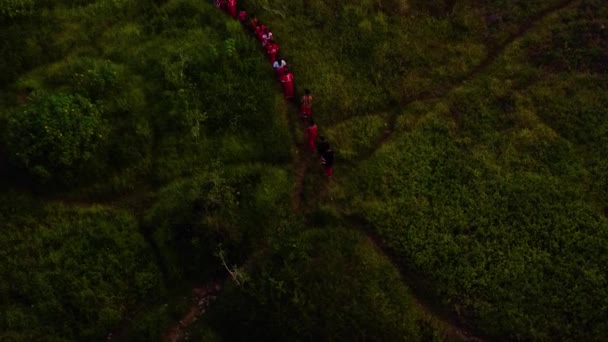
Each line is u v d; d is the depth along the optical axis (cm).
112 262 1839
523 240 1888
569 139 2114
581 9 2508
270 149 2114
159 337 1755
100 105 2091
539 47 2392
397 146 2127
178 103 2150
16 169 1959
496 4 2573
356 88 2305
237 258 1884
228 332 1767
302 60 2367
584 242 1873
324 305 1747
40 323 1719
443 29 2491
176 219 1911
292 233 1927
